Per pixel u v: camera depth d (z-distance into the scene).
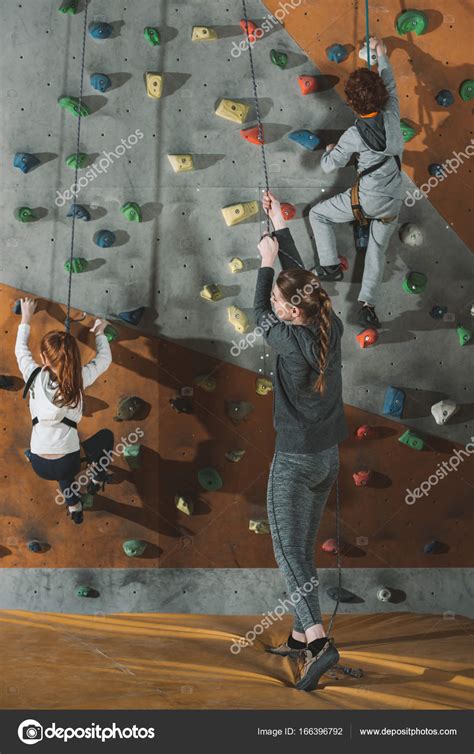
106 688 3.35
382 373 4.77
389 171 4.21
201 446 4.74
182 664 3.78
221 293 4.69
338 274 4.60
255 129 4.64
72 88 4.66
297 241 4.71
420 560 4.79
